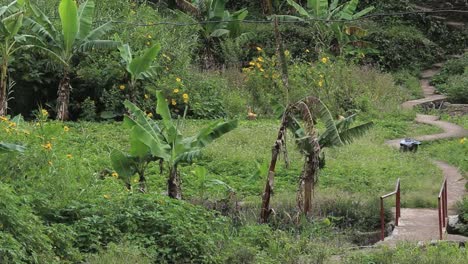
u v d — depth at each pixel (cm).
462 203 1538
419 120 2658
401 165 1959
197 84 2556
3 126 1400
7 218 1064
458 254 1219
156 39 2567
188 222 1266
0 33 2192
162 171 1723
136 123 1516
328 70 2731
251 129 2255
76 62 2414
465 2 3731
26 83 2358
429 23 3647
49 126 1548
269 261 1220
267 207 1502
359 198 1631
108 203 1276
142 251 1170
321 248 1276
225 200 1580
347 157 2036
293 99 2606
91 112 2339
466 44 3606
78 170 1369
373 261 1213
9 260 1012
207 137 1545
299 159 1964
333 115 2598
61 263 1106
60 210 1239
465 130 2469
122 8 2711
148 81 2442
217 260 1210
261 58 2750
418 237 1401
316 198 1616
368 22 3544
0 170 1262
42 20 2225
